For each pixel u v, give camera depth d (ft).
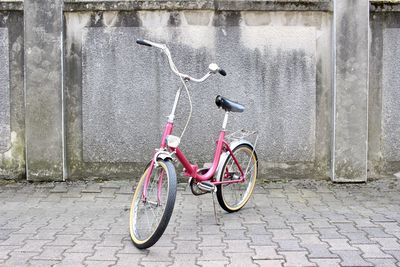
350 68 20.26
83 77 20.72
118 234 14.82
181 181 21.03
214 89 20.77
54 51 20.27
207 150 20.92
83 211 17.49
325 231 14.94
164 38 20.59
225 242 14.02
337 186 20.56
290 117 20.89
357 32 20.16
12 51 20.59
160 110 20.85
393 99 20.86
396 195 19.31
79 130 20.92
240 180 17.08
